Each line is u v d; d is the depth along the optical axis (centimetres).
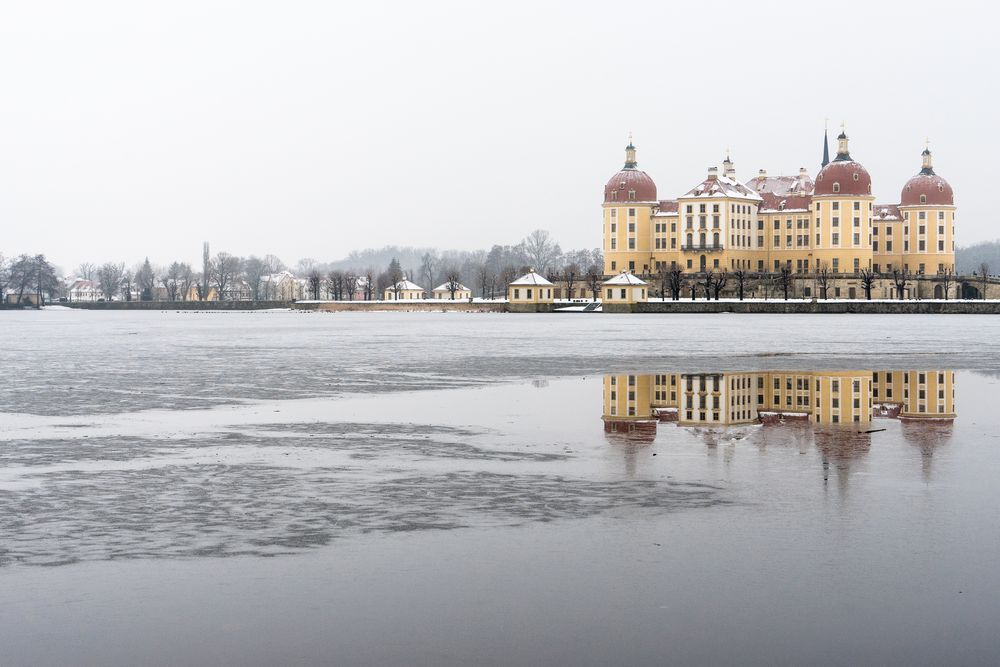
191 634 1892
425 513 2712
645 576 2177
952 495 2880
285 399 5416
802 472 3219
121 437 4053
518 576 2184
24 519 2666
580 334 12781
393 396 5525
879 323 16462
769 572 2195
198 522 2631
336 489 3014
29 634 1894
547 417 4591
